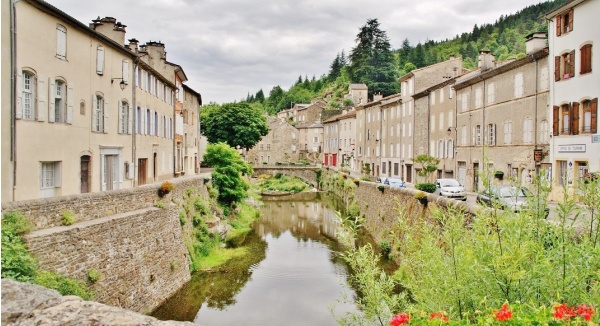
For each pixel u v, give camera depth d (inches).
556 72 1042.7
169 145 1409.9
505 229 276.4
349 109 3614.7
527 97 1163.9
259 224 1505.9
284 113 5378.9
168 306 706.8
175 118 1486.2
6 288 257.0
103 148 852.0
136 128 1044.5
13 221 429.7
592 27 923.4
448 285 267.4
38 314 235.8
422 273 305.4
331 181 2439.7
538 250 257.9
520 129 1194.6
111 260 565.0
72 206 524.4
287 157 3804.1
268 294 784.9
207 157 1509.6
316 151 3814.0
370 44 4286.4
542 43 1176.2
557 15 1038.4
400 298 296.2
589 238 276.8
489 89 1360.7
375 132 2492.6
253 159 3754.9
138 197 693.9
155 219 709.3
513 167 1219.9
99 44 828.6
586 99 938.7
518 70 1207.6
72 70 730.8
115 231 580.1
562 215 290.5
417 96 1900.8
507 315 194.5
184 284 807.1
